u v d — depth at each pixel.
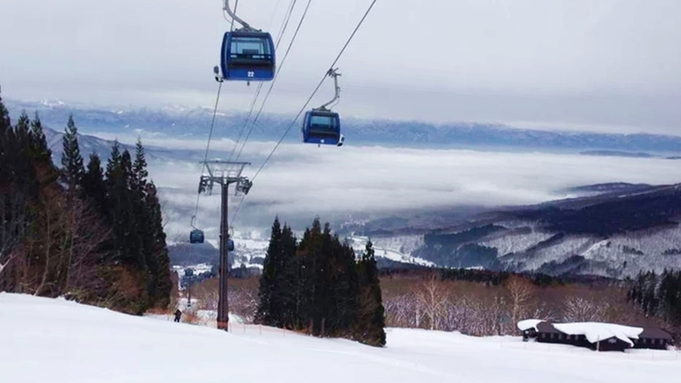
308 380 13.38
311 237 66.12
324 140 25.84
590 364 50.22
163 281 65.69
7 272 39.53
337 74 25.41
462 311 112.44
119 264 50.41
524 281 126.19
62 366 12.59
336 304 61.25
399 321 110.00
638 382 38.56
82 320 21.73
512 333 106.88
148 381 11.89
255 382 12.60
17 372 11.80
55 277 43.06
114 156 67.50
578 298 121.31
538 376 33.22
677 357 72.56
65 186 54.81
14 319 19.70
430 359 41.34
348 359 18.78
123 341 17.05
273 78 20.91
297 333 58.81
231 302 103.56
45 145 52.53
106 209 54.75
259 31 20.92
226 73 20.80
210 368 13.83
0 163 43.03
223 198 40.34
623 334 78.50
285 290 65.69
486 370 34.31
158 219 68.56
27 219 42.97
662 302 113.75
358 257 77.44
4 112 48.34
